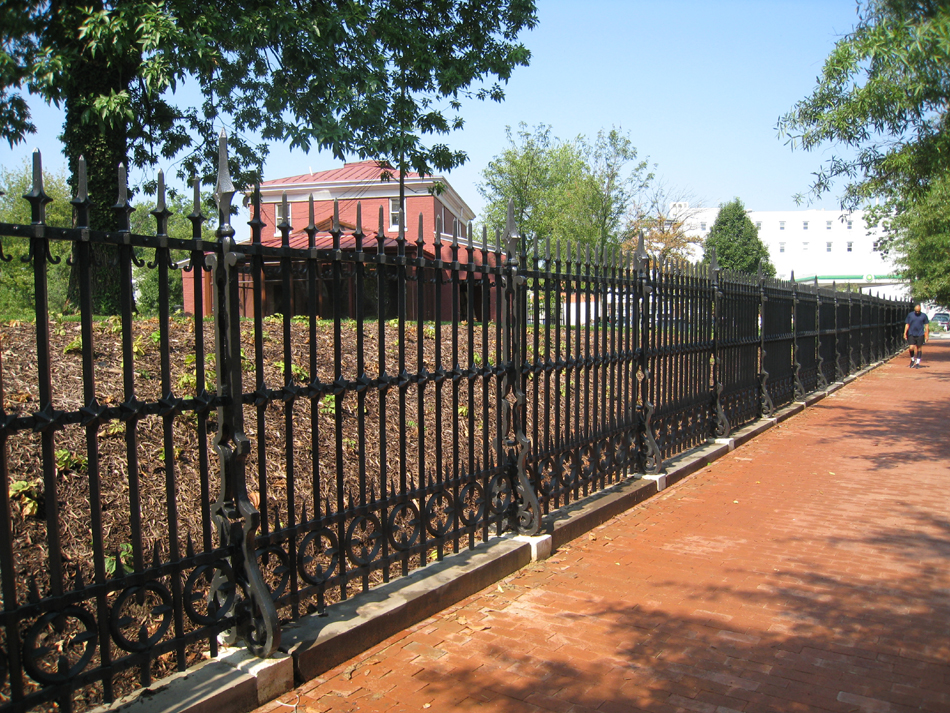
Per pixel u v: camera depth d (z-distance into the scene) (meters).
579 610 4.04
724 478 7.30
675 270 7.52
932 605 4.15
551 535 4.97
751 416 10.23
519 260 4.86
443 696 3.10
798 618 3.97
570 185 30.66
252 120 14.31
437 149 15.82
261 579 3.11
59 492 3.68
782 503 6.39
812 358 14.41
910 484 7.12
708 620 3.93
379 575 4.32
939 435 9.83
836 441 9.38
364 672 3.29
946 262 27.11
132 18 10.52
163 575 2.85
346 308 12.34
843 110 7.52
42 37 11.64
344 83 13.62
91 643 2.58
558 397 5.38
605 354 6.05
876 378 18.39
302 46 12.95
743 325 9.78
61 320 5.60
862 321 20.27
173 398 2.85
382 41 14.89
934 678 3.29
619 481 6.54
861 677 3.30
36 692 2.43
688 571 4.68
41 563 3.31
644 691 3.18
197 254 2.94
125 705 2.68
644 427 6.79
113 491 3.84
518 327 4.89
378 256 3.75
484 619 3.89
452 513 4.38
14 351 4.74
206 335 5.98
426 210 28.92
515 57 16.06
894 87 7.22
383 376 3.81
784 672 3.35
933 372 20.16
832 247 81.69
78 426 4.16
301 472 4.70
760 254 63.25
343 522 3.64
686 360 7.88
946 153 7.66
